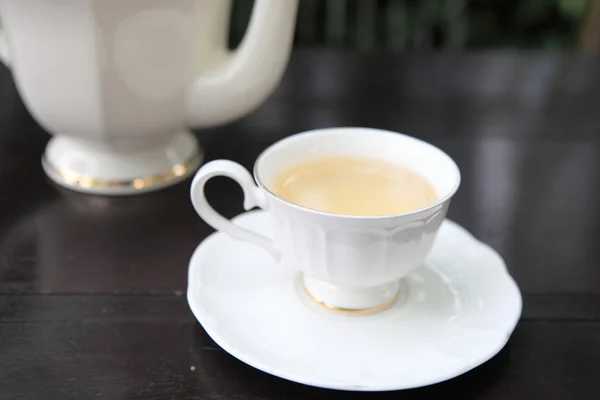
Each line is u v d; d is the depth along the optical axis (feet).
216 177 1.95
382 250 1.43
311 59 2.66
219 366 1.42
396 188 1.54
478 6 4.84
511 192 1.93
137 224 1.77
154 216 1.80
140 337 1.47
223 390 1.38
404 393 1.39
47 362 1.41
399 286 1.57
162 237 1.73
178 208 1.83
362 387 1.34
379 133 1.63
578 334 1.51
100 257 1.66
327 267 1.46
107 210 1.81
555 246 1.74
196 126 1.94
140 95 1.77
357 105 2.35
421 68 2.62
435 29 4.75
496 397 1.39
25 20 1.68
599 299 1.59
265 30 1.82
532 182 1.98
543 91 2.48
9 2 1.67
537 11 4.81
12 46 1.76
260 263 1.61
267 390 1.39
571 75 2.59
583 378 1.42
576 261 1.69
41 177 1.92
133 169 1.87
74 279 1.60
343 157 1.62
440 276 1.59
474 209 1.86
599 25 3.49
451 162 1.54
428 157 1.58
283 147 1.58
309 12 4.50
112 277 1.61
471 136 2.19
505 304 1.51
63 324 1.49
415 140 1.61
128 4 1.66
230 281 1.56
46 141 2.07
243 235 1.56
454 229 1.71
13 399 1.35
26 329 1.48
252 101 1.90
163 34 1.73
